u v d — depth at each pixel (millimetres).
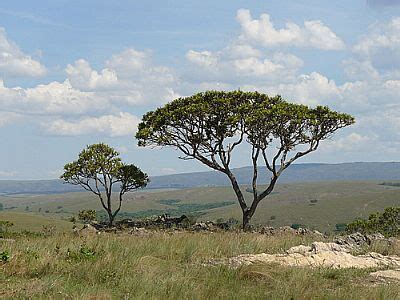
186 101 34531
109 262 13336
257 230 29422
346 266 15086
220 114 33812
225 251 17281
